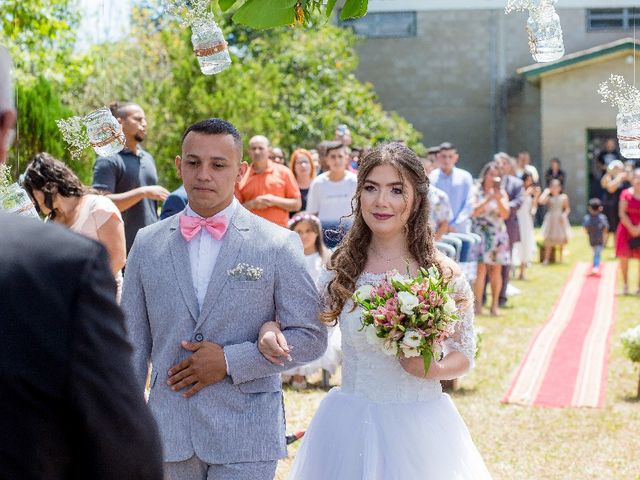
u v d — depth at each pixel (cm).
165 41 1898
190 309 370
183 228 377
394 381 387
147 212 747
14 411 161
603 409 780
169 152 1705
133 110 732
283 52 2455
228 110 1733
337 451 388
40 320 163
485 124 3156
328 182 1003
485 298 1357
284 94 2298
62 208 547
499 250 1224
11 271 164
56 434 165
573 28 3047
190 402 364
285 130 2089
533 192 1914
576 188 2955
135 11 2148
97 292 168
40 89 1201
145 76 2066
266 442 368
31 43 1449
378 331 371
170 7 411
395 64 3172
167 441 362
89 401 165
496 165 1214
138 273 379
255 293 373
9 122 174
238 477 361
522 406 787
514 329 1155
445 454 385
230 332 371
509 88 3139
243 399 368
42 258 167
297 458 405
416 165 396
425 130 3180
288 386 834
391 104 3186
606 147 2927
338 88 2403
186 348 366
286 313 376
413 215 400
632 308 1353
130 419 169
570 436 703
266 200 927
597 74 2916
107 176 720
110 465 168
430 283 371
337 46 2464
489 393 831
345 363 402
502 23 3122
